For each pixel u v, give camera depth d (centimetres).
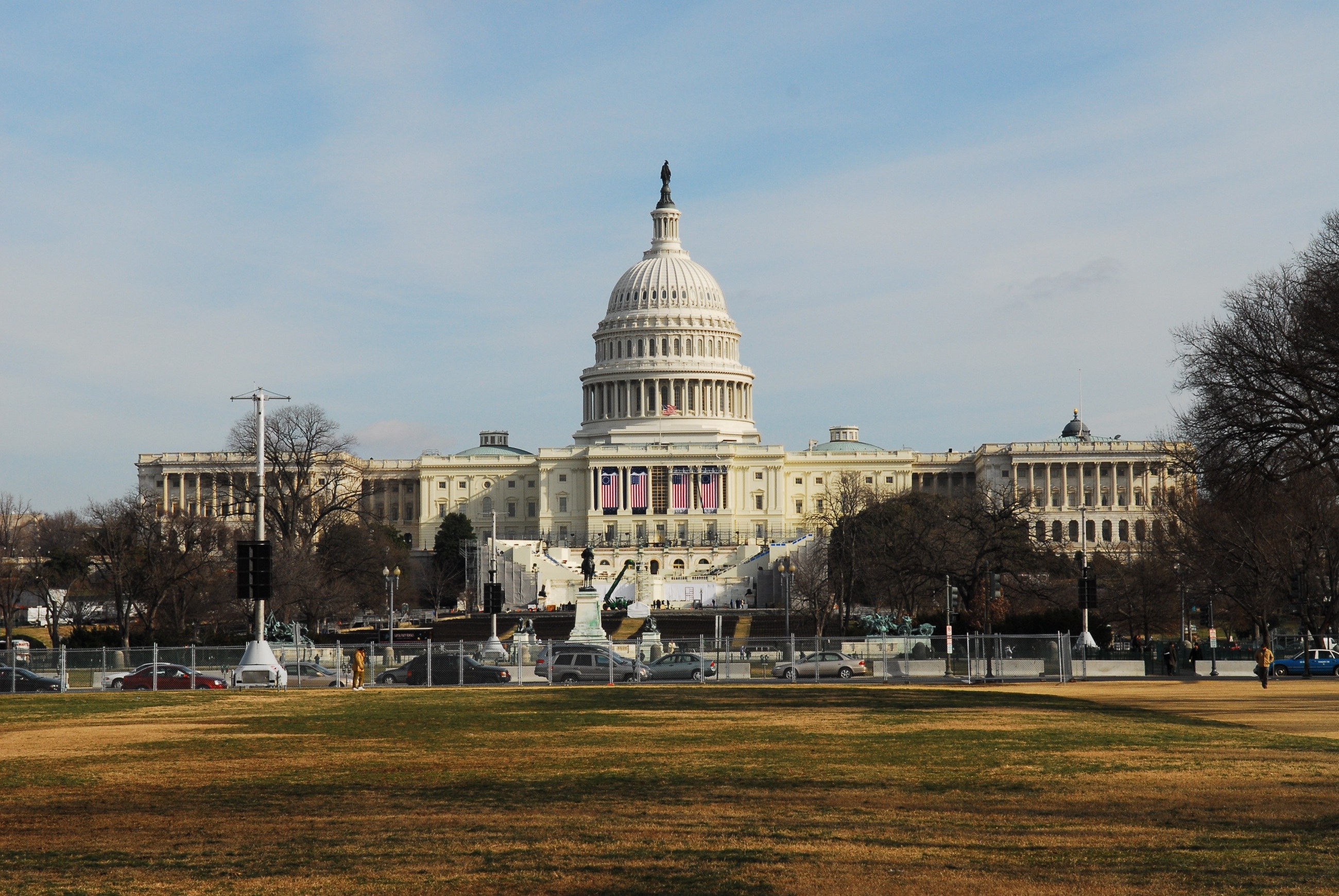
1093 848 2848
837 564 16088
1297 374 6906
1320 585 10488
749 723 5259
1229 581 10694
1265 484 7312
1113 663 8956
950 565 13375
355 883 2597
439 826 3136
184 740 4853
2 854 2886
